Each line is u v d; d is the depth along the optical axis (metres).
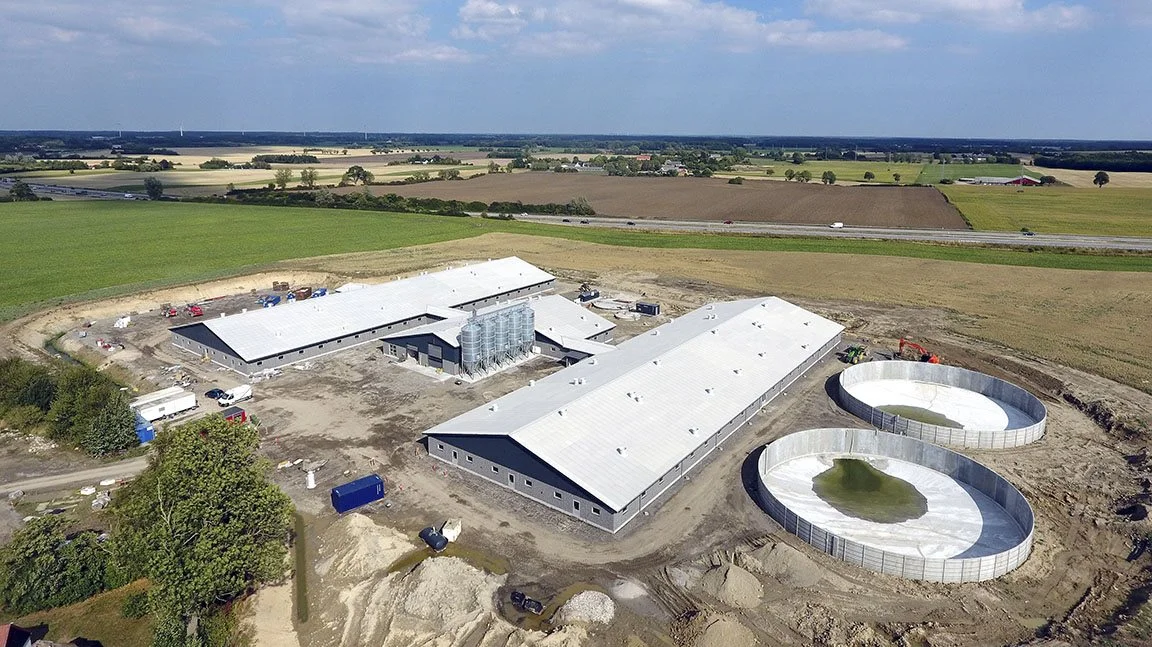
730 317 81.00
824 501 51.78
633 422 55.41
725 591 39.72
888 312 101.25
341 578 41.62
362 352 82.25
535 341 82.75
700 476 54.34
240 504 38.16
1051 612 38.94
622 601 39.69
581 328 85.50
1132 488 52.22
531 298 97.38
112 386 64.06
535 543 45.31
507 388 71.44
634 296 112.88
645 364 64.62
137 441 59.25
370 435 60.84
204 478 37.78
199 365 77.81
